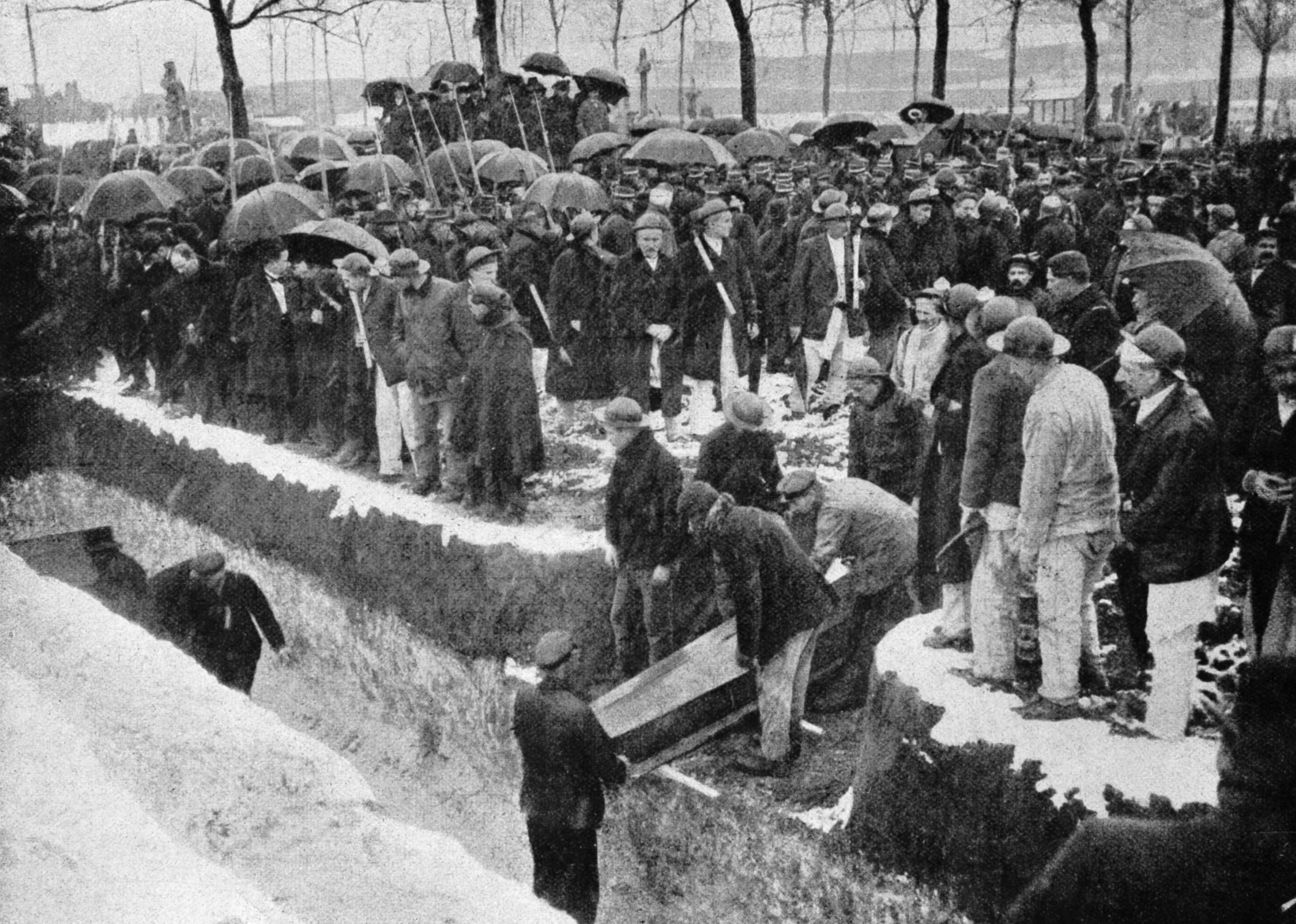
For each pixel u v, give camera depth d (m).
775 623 6.79
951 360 6.52
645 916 7.16
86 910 3.29
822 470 9.17
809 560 6.96
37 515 12.88
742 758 7.12
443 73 17.70
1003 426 5.50
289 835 3.95
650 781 7.17
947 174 11.38
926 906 5.62
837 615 7.44
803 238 10.65
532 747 6.80
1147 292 5.28
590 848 6.91
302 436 11.43
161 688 4.71
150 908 3.33
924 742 5.64
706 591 7.88
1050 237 10.52
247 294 11.41
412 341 9.34
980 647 5.75
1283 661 3.70
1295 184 8.41
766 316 10.88
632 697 7.33
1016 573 5.62
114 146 16.97
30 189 14.52
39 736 4.21
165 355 12.36
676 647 7.88
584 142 15.37
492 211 13.30
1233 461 5.07
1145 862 3.81
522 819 8.11
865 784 6.02
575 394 10.76
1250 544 5.18
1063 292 7.25
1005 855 5.22
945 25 14.55
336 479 10.20
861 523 7.32
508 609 8.29
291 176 15.54
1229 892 3.67
